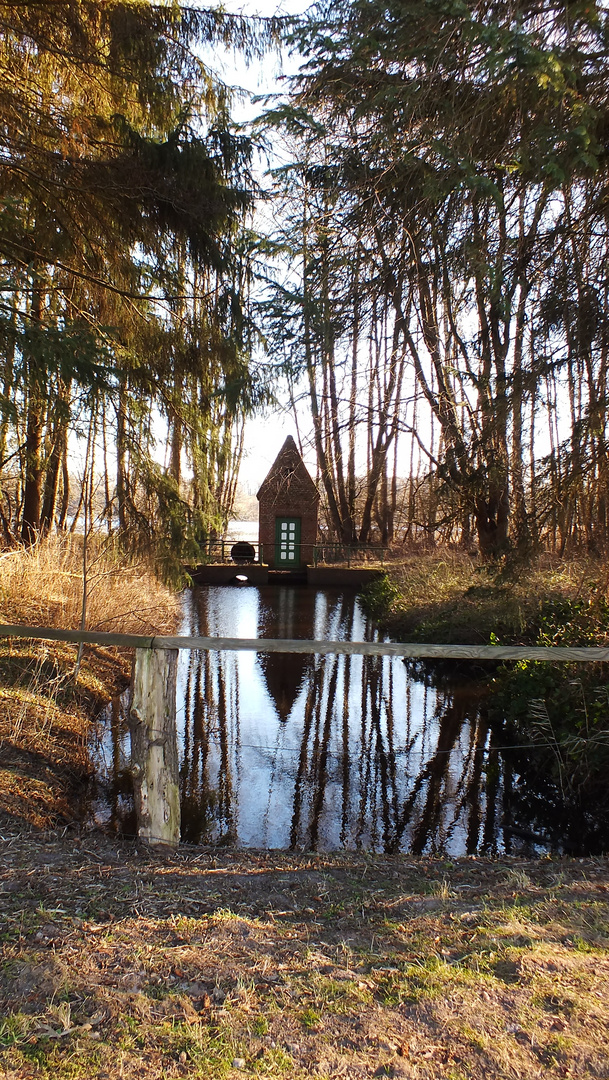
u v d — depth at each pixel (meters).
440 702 8.52
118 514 6.56
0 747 5.07
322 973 2.42
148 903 3.03
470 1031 2.04
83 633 3.97
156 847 3.87
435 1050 1.98
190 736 7.24
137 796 3.92
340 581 22.09
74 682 6.94
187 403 6.73
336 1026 2.11
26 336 4.79
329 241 5.55
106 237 6.35
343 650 3.81
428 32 4.56
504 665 8.52
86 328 5.45
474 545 15.09
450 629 10.30
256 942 2.68
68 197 6.12
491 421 6.12
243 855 3.89
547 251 5.95
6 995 2.22
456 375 6.45
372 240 5.64
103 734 6.52
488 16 4.77
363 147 5.12
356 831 5.09
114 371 5.21
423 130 4.86
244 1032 2.08
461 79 4.77
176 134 6.05
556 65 4.17
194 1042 2.03
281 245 5.47
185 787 5.86
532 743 6.32
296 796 5.73
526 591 8.70
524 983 2.28
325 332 5.49
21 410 4.96
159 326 6.64
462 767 6.46
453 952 2.54
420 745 7.02
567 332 5.75
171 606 13.75
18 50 6.17
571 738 5.71
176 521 6.48
